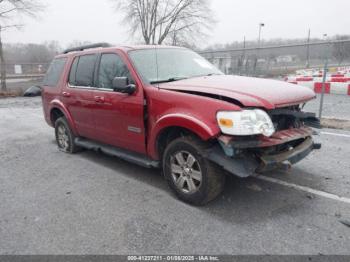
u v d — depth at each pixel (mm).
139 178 4586
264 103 3166
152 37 31547
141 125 4000
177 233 3070
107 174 4801
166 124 3570
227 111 3082
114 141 4660
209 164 3363
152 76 4109
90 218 3418
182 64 4574
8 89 20469
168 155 3746
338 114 9055
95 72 4863
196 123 3254
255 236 2986
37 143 7004
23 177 4789
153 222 3293
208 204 3645
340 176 4387
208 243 2896
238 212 3451
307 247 2797
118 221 3334
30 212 3605
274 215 3369
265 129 3100
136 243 2930
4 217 3508
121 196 3969
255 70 11602
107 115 4566
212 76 4305
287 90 3602
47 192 4172
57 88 5855
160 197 3906
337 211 3416
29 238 3068
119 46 4613
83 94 5039
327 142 6152
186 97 3447
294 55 11602
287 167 3486
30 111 12523
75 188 4277
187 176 3617
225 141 3055
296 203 3625
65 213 3551
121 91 4039
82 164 5340
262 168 3229
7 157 5926
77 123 5484
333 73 18984
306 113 3727
